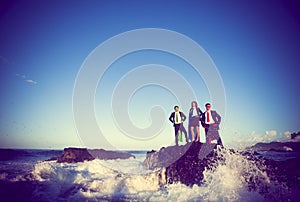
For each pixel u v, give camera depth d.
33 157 14.69
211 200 5.98
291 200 5.83
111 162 12.26
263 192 6.25
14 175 8.34
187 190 6.66
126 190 7.08
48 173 8.30
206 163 7.48
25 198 6.32
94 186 7.28
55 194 6.71
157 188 7.18
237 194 6.18
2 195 6.48
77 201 6.14
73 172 8.81
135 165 11.13
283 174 6.77
